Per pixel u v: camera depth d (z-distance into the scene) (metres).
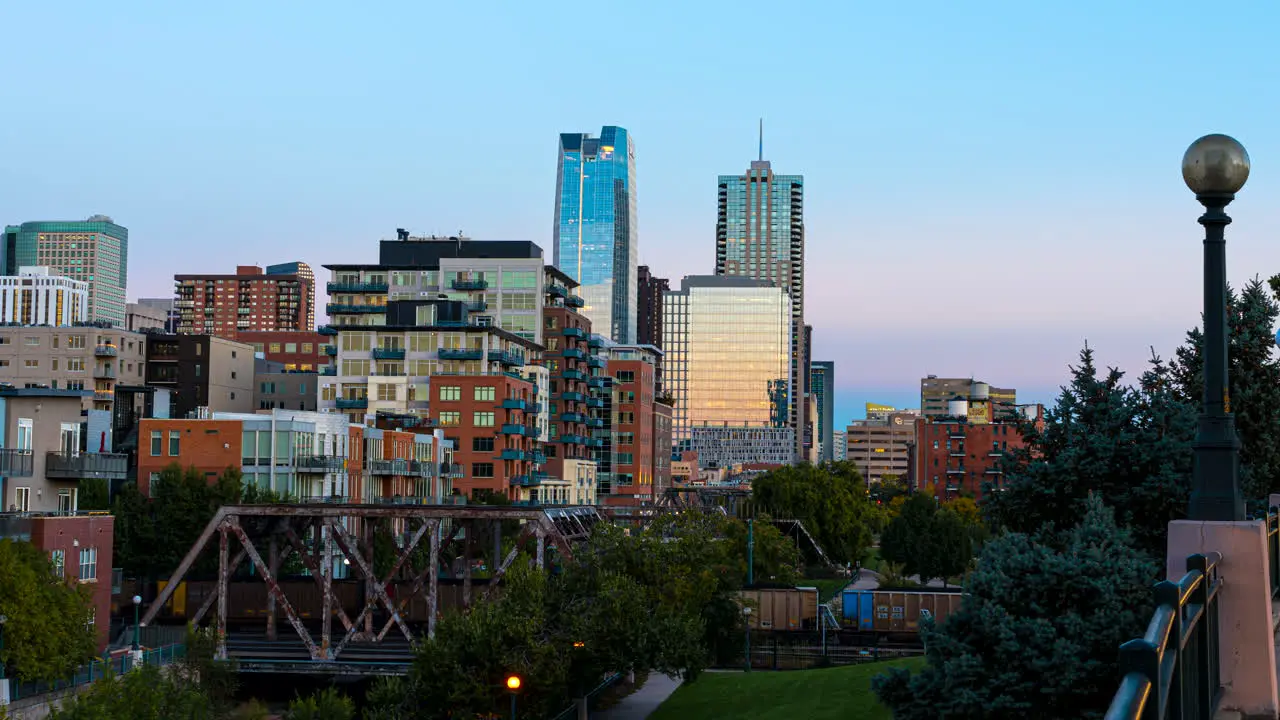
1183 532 17.89
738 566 104.88
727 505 179.12
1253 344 38.16
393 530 121.50
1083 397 35.22
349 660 77.94
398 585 92.62
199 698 53.72
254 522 84.62
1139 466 32.91
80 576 72.38
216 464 122.50
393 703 61.28
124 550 102.31
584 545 80.19
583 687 66.06
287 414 130.75
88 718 46.25
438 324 191.50
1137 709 8.76
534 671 59.44
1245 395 37.19
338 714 59.03
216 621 80.62
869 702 60.88
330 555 80.50
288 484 123.75
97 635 66.81
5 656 59.78
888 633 98.94
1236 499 19.22
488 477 182.38
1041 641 26.80
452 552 112.44
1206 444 19.47
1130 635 26.55
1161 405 34.09
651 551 77.88
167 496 104.25
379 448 151.12
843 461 188.12
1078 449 33.22
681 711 70.38
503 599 65.12
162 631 79.38
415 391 189.12
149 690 49.47
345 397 191.38
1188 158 19.50
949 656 28.69
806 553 172.25
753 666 88.62
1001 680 27.06
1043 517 34.09
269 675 85.06
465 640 60.31
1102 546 28.08
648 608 71.50
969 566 152.00
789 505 172.88
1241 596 17.48
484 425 183.38
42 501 79.88
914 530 154.00
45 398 80.62
